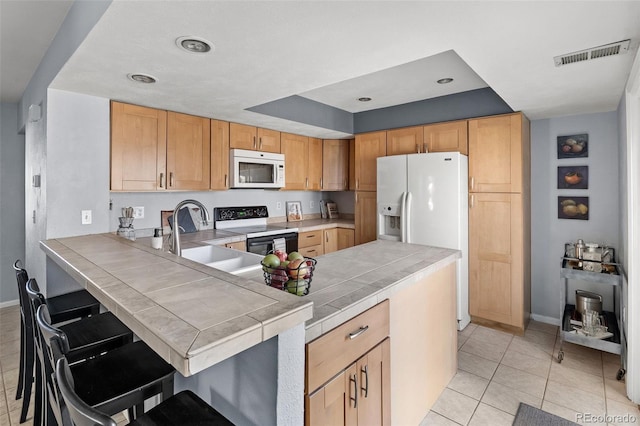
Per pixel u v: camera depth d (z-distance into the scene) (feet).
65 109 7.93
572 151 10.60
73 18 6.02
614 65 6.55
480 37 5.42
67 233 7.93
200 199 12.26
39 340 4.42
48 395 4.02
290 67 6.64
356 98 11.94
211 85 7.64
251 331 2.52
